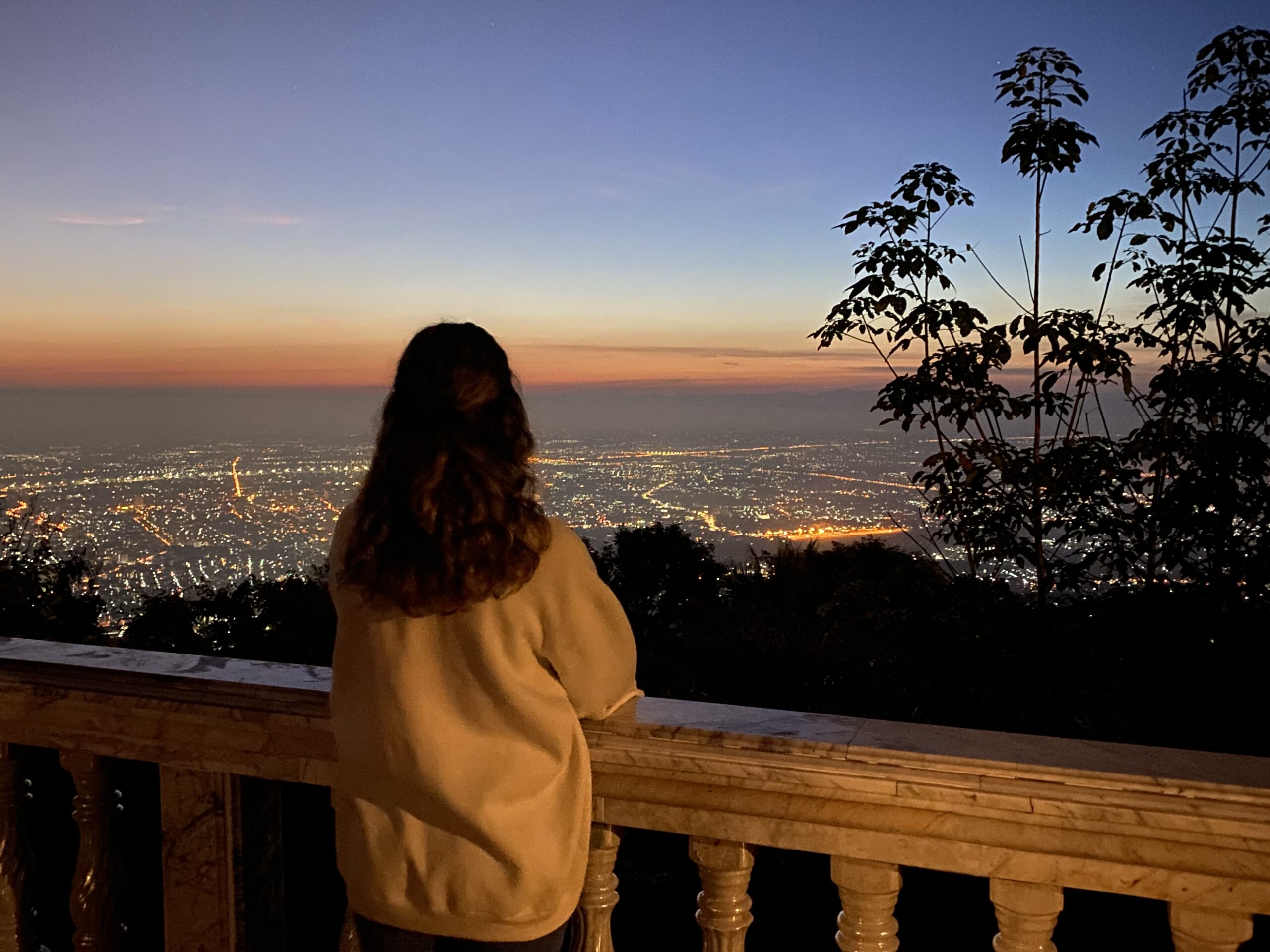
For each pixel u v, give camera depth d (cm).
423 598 121
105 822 183
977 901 363
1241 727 311
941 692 344
